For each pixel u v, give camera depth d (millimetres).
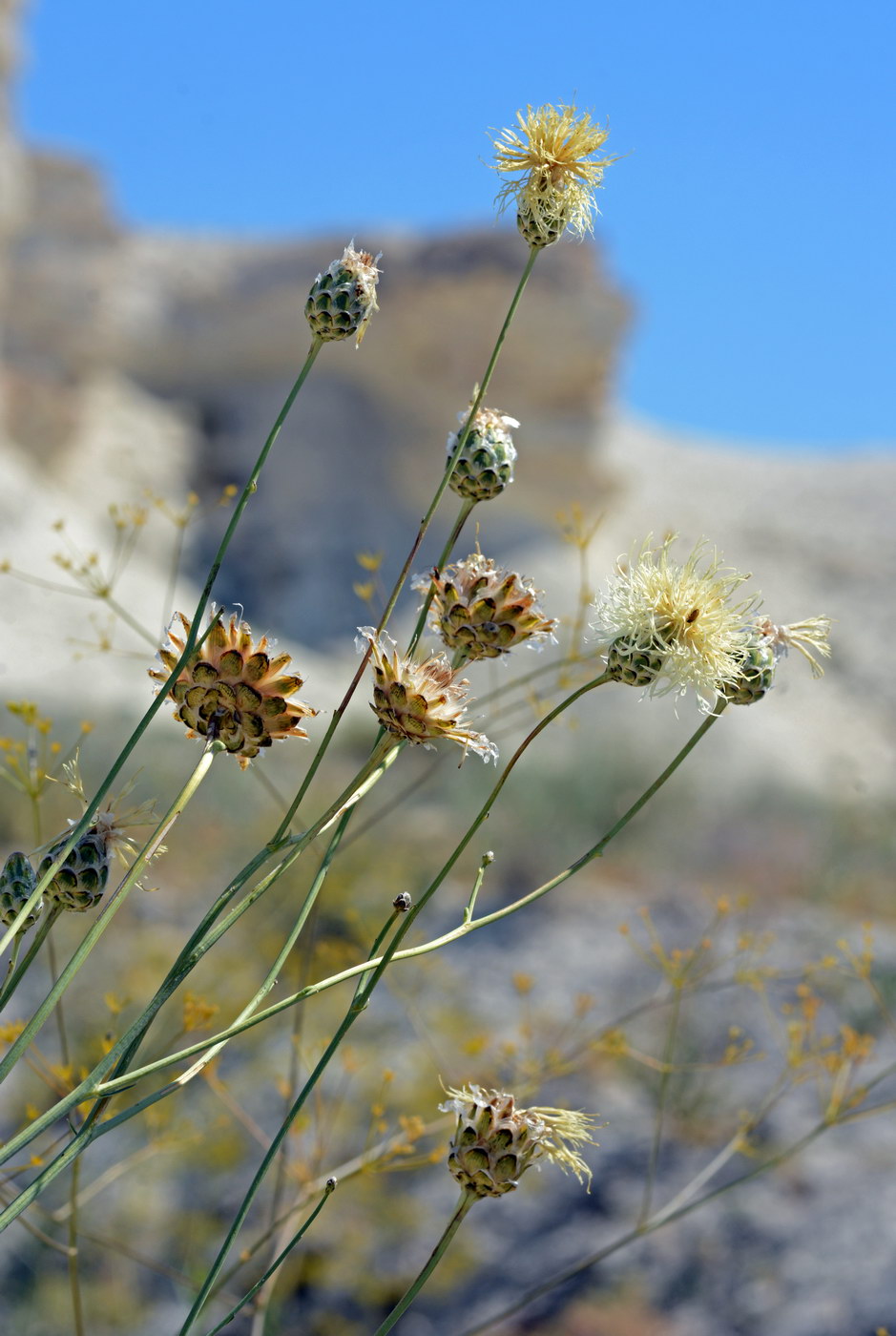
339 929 5738
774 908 8969
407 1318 4996
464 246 28031
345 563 26453
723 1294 5074
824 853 10305
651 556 1266
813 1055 3607
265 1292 2869
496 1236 5402
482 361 27734
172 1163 4715
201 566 25266
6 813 7184
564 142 1344
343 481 27609
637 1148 5844
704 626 1231
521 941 7895
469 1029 5605
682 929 8312
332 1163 4707
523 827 10211
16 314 25578
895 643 29797
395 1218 4984
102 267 26375
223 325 29062
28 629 17562
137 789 8844
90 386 26266
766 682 1252
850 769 19234
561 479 27375
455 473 1380
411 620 11453
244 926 5516
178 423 27906
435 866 9195
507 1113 1236
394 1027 5527
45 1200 4742
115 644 17703
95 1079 1032
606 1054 6113
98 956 5914
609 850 10156
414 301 27859
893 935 8414
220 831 8367
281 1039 4992
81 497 24859
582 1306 5039
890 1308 4859
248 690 1103
